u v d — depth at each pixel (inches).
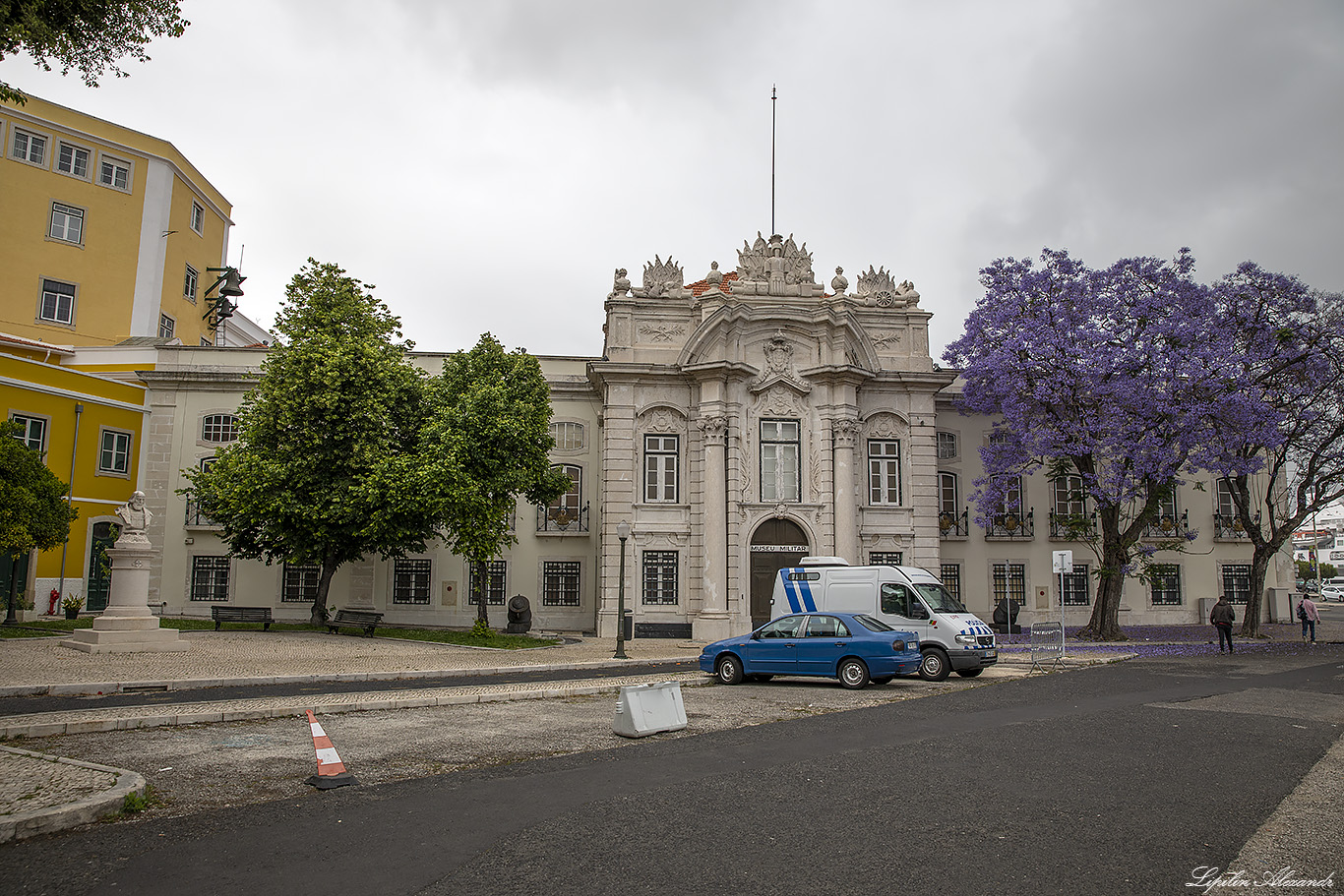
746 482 1170.0
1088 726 466.3
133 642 750.5
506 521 1163.9
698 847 251.1
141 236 1600.6
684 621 1146.0
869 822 277.6
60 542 936.9
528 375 1069.1
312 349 1075.9
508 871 229.1
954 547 1347.2
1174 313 1085.1
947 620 737.0
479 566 1018.1
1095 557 1373.0
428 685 644.1
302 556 1075.9
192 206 1740.9
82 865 231.6
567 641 1071.0
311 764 355.9
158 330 1615.4
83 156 1551.4
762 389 1185.4
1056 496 1379.2
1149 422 1098.1
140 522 783.1
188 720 454.9
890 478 1218.0
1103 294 1128.8
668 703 455.2
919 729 456.4
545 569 1296.8
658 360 1204.5
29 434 1170.6
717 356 1178.6
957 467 1370.6
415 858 239.3
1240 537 1419.8
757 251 1250.0
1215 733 445.7
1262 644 1075.9
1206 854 247.9
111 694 556.1
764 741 421.4
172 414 1310.3
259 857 239.1
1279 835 265.9
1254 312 1159.6
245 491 1027.9
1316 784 332.8
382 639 967.0
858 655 651.5
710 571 1133.7
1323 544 5123.0
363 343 1098.1
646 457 1188.5
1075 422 1121.4
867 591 790.5
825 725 470.9
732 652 699.4
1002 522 1344.7
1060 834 266.1
